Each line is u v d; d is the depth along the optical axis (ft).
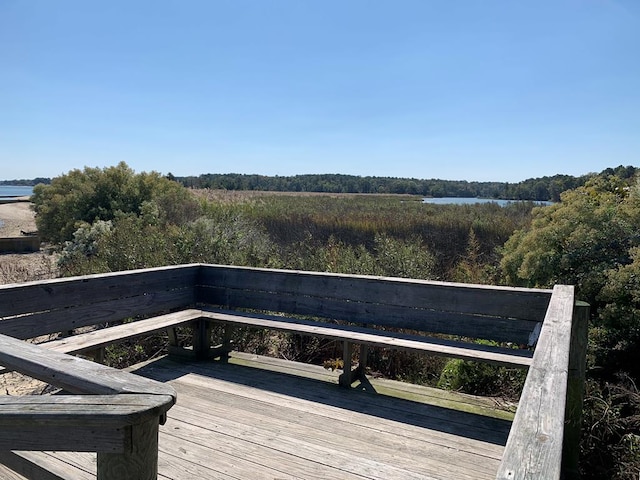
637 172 24.40
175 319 15.26
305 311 15.70
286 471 9.29
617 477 11.54
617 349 15.01
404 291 14.06
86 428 4.56
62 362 5.97
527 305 12.50
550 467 3.56
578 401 10.56
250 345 19.99
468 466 9.59
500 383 15.24
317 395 13.05
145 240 26.53
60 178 63.00
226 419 11.48
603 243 17.58
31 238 60.23
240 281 16.88
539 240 18.80
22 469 7.14
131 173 61.21
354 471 9.34
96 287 14.07
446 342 13.11
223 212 42.11
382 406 12.41
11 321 12.03
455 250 37.27
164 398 4.75
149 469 4.66
